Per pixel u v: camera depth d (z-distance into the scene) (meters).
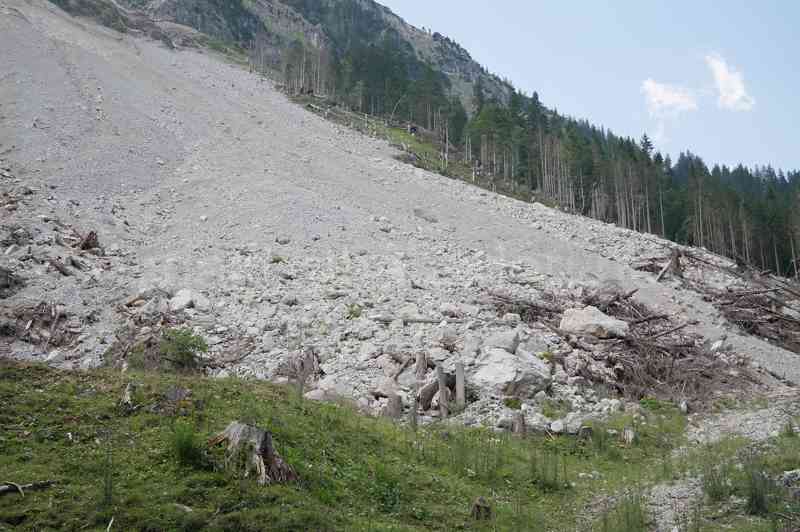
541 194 75.50
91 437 10.05
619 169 75.31
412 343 20.23
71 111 40.59
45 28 60.94
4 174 29.67
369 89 93.19
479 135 78.19
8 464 9.03
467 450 13.69
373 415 15.89
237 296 23.31
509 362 18.52
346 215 35.12
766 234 71.81
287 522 8.68
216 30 123.31
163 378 12.99
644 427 17.06
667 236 80.38
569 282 30.25
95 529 8.03
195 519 8.40
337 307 23.06
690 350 23.12
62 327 20.16
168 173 37.06
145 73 60.19
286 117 63.19
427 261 30.53
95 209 29.14
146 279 23.70
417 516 10.31
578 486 13.18
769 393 20.97
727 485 12.15
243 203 33.78
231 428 10.18
